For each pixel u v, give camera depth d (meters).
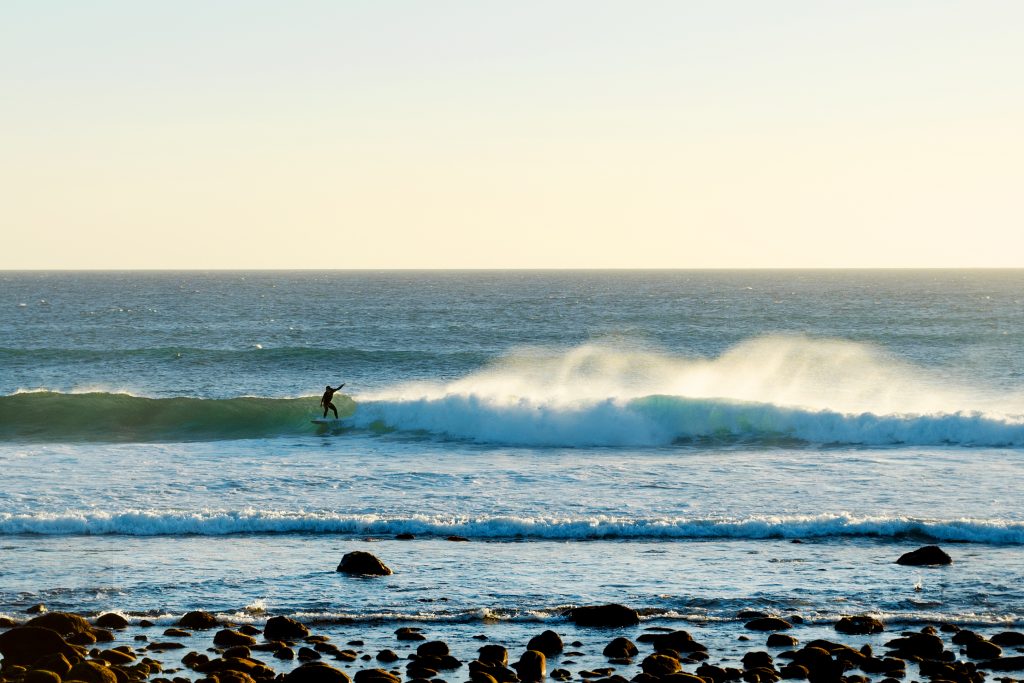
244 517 41.22
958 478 51.69
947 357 134.62
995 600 32.56
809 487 49.22
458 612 31.16
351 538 39.78
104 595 32.38
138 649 27.62
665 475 52.56
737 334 183.50
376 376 111.38
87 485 48.59
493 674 25.62
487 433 68.94
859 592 33.28
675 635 28.61
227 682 24.12
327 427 72.31
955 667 26.66
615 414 68.19
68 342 167.62
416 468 54.81
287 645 28.33
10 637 26.61
